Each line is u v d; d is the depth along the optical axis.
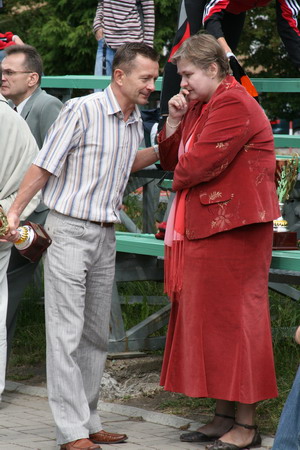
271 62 33.78
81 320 7.83
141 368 10.17
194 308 7.80
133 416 9.06
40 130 10.26
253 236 7.68
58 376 7.73
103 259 8.02
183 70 7.79
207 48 7.69
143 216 12.32
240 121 7.51
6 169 9.17
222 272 7.69
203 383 7.77
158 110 10.64
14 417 9.04
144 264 10.60
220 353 7.74
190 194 7.81
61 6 34.66
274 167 7.77
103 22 14.40
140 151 8.39
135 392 9.86
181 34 9.39
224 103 7.58
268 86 10.58
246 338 7.68
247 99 7.61
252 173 7.60
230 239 7.66
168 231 8.03
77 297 7.80
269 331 7.85
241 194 7.57
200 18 9.34
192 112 8.02
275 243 8.59
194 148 7.64
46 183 7.90
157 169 10.41
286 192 8.70
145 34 14.61
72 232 7.79
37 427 8.66
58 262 7.78
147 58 7.72
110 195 7.89
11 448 7.94
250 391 7.66
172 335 8.19
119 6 14.30
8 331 10.30
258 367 7.73
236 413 8.16
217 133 7.54
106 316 8.20
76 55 33.88
